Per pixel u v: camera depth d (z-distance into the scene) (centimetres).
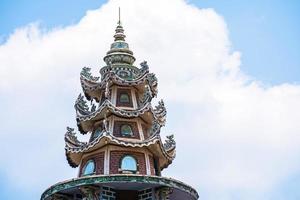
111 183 3803
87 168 4150
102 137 4025
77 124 4528
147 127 4506
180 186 3959
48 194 4031
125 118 4347
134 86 4578
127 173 3972
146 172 4062
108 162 4016
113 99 4453
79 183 3803
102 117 4359
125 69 4609
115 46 4800
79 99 4522
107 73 4444
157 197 3909
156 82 4656
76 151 4216
